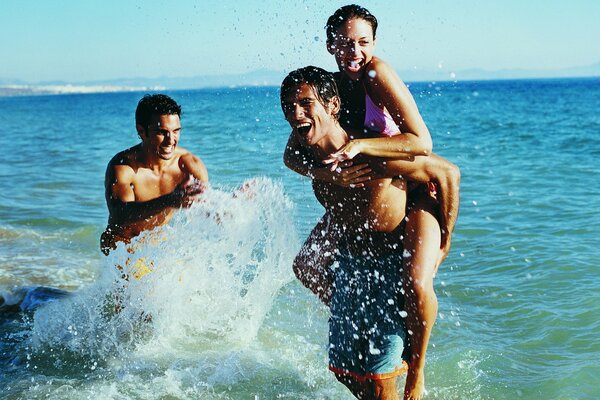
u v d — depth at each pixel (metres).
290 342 4.91
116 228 5.38
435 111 36.25
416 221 3.82
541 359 4.53
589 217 8.21
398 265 3.83
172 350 4.82
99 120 38.84
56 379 4.40
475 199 9.66
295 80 3.61
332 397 4.16
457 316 5.31
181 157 5.57
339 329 3.85
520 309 5.36
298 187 9.12
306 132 3.66
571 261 6.40
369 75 3.93
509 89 98.62
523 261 6.52
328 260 4.10
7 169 14.88
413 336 3.72
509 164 13.47
